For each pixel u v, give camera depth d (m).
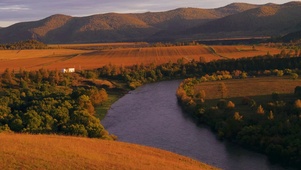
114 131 83.38
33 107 80.88
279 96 101.38
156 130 83.38
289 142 64.50
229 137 74.94
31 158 36.81
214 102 101.81
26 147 40.69
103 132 69.81
